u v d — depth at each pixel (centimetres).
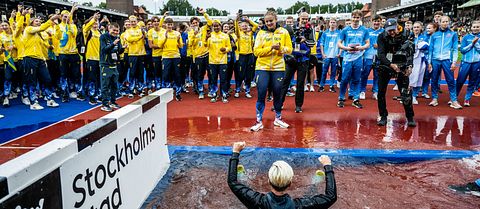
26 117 692
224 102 858
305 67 705
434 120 660
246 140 535
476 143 517
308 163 439
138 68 918
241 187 266
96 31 815
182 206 336
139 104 321
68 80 879
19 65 806
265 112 737
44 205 167
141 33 898
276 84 580
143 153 330
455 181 390
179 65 877
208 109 775
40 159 162
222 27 944
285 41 553
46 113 730
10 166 151
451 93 775
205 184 383
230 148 487
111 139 252
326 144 511
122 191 273
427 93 918
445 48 753
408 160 457
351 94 895
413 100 826
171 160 448
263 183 386
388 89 1070
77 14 2027
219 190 369
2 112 738
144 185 331
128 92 1003
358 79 773
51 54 874
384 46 584
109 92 759
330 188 269
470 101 860
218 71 859
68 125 629
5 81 785
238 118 682
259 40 558
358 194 358
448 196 355
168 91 416
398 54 573
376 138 543
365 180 392
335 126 620
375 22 855
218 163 444
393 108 778
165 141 414
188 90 1076
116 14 2420
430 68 780
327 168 285
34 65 745
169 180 392
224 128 608
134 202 300
